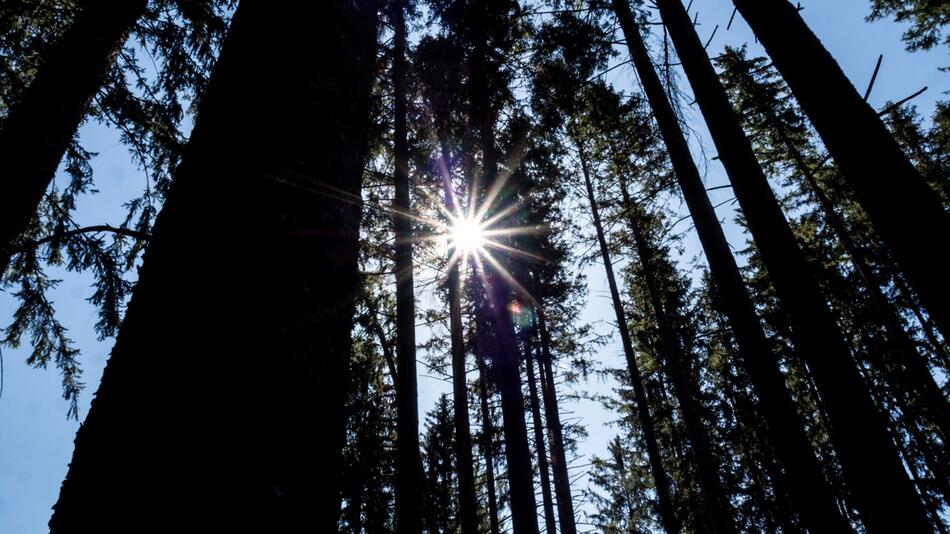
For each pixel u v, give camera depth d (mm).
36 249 5457
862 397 4070
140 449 1189
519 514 7270
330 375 1664
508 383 8328
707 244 5723
